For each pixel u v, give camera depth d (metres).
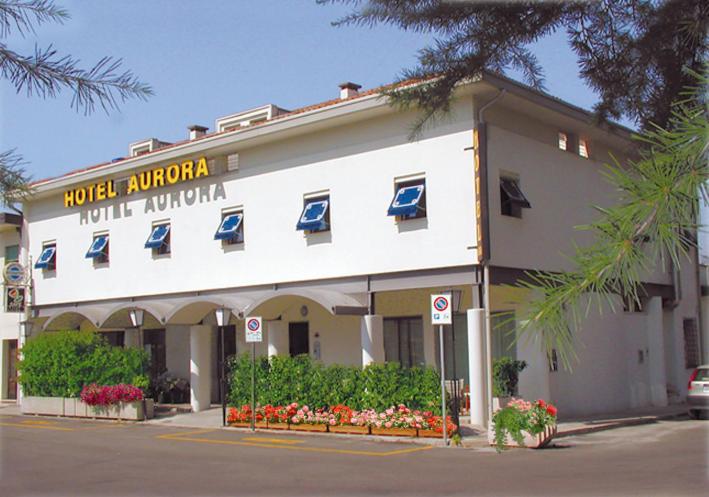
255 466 12.89
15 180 3.07
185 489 10.77
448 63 6.77
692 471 10.85
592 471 11.22
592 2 5.85
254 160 22.52
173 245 24.52
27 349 25.36
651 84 6.21
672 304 25.34
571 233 20.69
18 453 15.36
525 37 6.05
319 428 17.88
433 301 15.45
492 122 18.38
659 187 1.97
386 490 10.16
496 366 18.00
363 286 19.64
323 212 20.47
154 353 28.95
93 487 11.15
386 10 5.68
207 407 23.55
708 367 20.47
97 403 22.61
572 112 19.89
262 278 21.97
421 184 18.86
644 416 20.23
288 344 24.30
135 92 3.09
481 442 15.30
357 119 19.89
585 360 20.92
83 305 27.36
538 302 2.16
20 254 30.27
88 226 27.47
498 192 18.27
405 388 16.97
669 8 5.08
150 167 25.06
